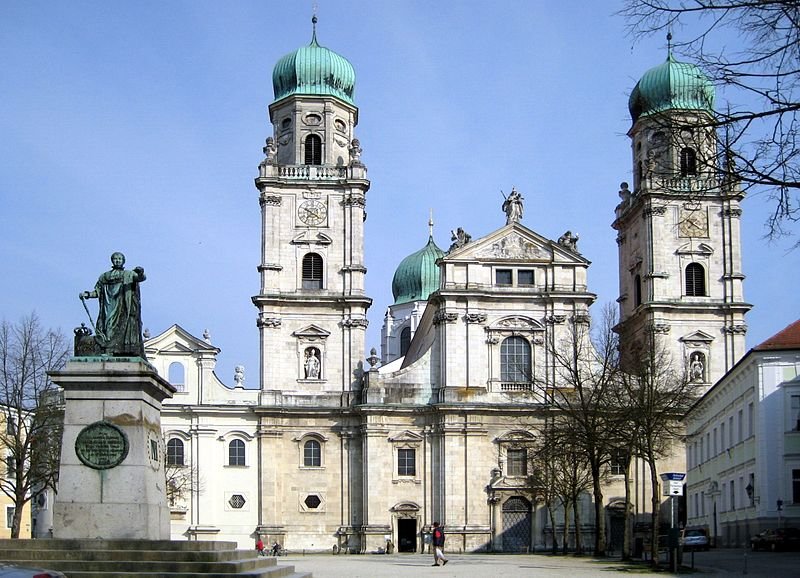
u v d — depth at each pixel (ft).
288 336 392.47
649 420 223.10
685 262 385.70
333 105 409.49
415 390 387.55
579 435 268.62
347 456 387.96
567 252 388.16
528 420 378.53
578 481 323.57
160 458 138.41
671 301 382.22
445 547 372.58
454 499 375.25
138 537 130.41
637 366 282.56
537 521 374.84
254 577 122.83
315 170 399.65
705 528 305.53
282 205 398.01
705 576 185.26
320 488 385.91
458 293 384.68
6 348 271.49
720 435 322.96
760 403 267.59
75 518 130.11
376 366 388.16
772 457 265.13
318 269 396.78
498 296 385.91
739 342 382.42
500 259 388.16
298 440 387.75
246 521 383.65
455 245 392.27
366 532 376.68
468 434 378.12
